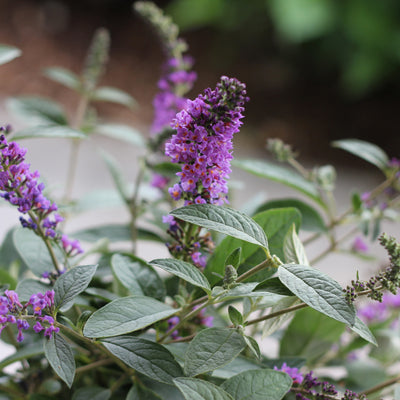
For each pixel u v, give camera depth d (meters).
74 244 0.96
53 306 0.88
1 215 2.43
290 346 1.07
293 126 3.76
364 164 3.43
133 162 3.17
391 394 1.09
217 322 0.99
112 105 3.87
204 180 0.88
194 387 0.84
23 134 0.97
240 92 0.87
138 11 1.27
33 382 1.01
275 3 3.61
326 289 0.85
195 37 4.46
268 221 0.97
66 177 2.83
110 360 0.95
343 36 3.80
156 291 0.96
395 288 0.86
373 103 3.95
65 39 4.44
